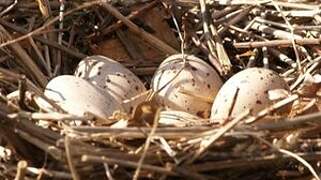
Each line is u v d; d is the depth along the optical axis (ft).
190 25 20.83
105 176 14.14
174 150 14.20
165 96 17.65
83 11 20.61
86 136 14.23
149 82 19.43
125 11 20.99
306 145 14.84
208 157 14.17
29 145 14.61
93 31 20.57
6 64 18.57
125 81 17.60
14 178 14.70
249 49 20.04
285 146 14.64
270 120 15.25
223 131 13.91
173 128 14.38
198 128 14.40
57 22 20.22
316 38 19.61
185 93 17.62
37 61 19.07
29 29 19.56
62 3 20.11
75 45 20.26
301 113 16.02
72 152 13.83
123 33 20.58
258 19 20.56
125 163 13.70
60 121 14.98
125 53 20.39
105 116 16.38
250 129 14.38
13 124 14.39
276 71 19.61
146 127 14.69
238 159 14.20
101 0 19.90
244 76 16.99
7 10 19.89
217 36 19.97
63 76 17.01
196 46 20.15
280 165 14.69
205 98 17.70
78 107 16.26
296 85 18.10
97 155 13.85
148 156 14.06
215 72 18.26
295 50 18.90
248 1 20.85
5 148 15.07
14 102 15.71
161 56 20.22
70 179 14.08
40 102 16.02
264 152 14.39
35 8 20.54
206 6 20.76
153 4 20.89
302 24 20.66
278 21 20.77
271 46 19.72
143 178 14.29
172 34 20.72
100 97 16.63
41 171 14.14
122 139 14.51
